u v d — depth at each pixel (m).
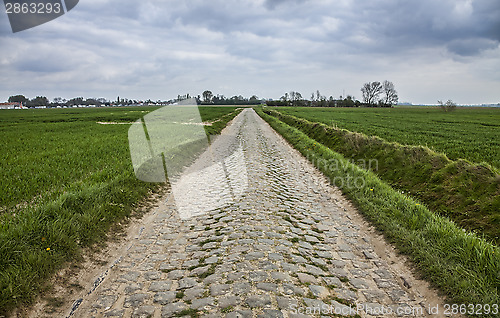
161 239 5.20
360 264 4.35
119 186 7.05
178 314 3.09
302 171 11.12
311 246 4.88
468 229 5.70
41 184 7.45
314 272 4.02
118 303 3.36
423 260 4.23
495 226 5.43
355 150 13.65
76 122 35.41
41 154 11.80
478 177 6.96
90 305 3.34
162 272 4.06
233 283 3.65
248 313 3.05
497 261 3.85
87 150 12.63
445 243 4.54
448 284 3.62
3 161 10.27
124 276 3.97
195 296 3.42
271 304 3.22
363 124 31.47
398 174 9.52
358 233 5.54
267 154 14.43
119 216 5.95
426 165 8.83
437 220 5.51
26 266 3.63
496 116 56.38
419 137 18.95
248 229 5.42
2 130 24.31
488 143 15.96
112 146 13.84
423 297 3.55
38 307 3.24
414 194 7.95
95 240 4.86
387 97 134.88
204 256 4.47
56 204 5.44
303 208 6.90
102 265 4.30
